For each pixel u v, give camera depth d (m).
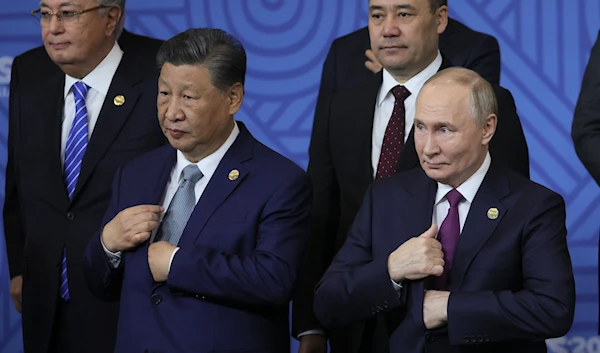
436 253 10.50
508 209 10.74
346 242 11.48
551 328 10.21
